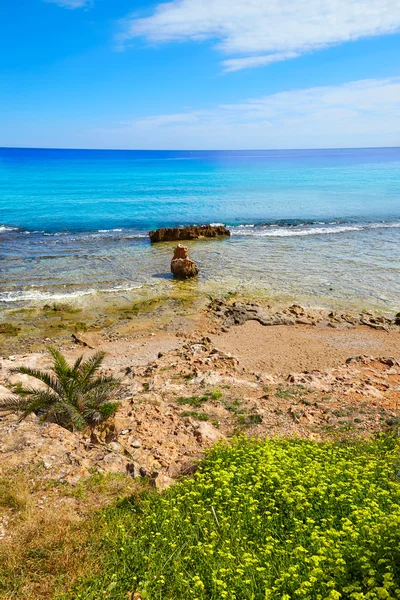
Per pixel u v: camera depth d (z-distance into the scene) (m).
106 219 59.59
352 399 15.52
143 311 28.31
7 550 7.27
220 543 7.30
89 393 13.71
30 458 10.24
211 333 25.16
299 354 22.39
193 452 11.35
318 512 7.98
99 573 6.88
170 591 6.46
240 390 16.12
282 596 5.70
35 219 58.75
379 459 10.59
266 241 47.56
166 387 16.16
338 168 162.88
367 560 6.06
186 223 57.28
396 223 57.09
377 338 24.58
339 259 40.34
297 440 11.80
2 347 22.89
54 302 29.47
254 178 119.06
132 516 8.31
